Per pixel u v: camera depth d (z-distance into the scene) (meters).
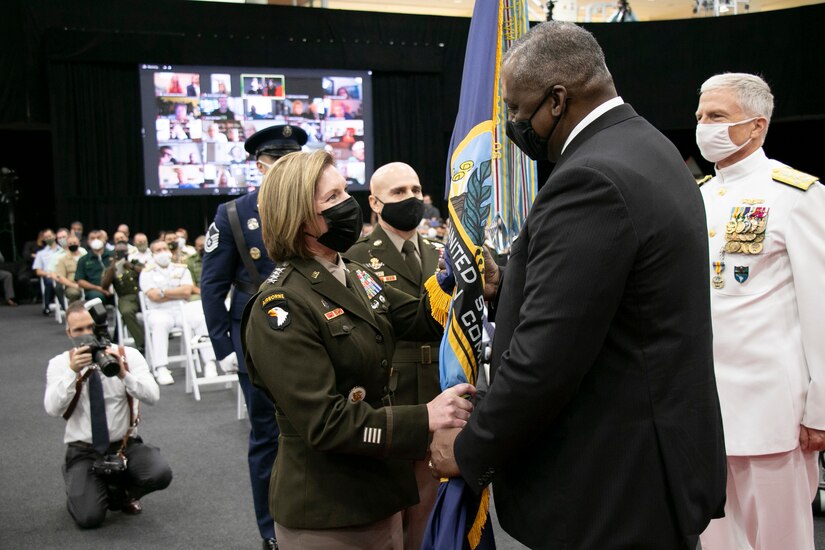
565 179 1.29
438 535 1.51
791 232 2.06
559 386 1.25
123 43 10.58
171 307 6.75
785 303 2.10
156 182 10.96
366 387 1.64
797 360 2.10
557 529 1.35
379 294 1.82
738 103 2.13
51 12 10.48
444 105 12.57
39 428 5.12
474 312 1.71
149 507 3.60
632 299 1.29
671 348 1.29
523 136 1.48
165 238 9.34
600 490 1.32
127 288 7.55
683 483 1.29
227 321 3.01
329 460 1.60
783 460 2.11
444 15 12.54
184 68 10.94
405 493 1.71
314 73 11.56
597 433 1.32
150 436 4.82
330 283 1.62
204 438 4.77
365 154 11.98
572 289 1.24
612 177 1.26
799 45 11.10
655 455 1.30
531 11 11.99
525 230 1.40
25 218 13.85
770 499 2.13
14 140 13.59
